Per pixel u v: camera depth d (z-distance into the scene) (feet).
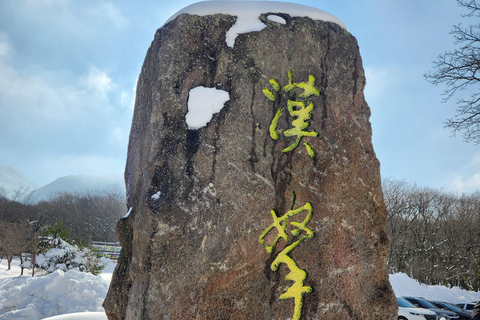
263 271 8.36
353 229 9.00
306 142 9.00
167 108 8.70
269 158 8.77
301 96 9.19
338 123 9.30
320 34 9.57
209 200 8.30
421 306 33.14
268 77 9.10
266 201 8.59
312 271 8.55
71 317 13.44
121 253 9.82
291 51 9.30
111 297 9.55
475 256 69.62
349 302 8.64
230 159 8.57
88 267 33.94
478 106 35.01
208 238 8.14
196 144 8.53
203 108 8.74
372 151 9.50
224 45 9.11
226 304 8.07
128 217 9.73
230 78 8.96
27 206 98.22
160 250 7.93
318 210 8.82
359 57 9.88
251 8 9.48
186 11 9.36
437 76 36.22
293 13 9.59
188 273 7.96
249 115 8.84
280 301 8.31
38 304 21.48
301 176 8.86
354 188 9.14
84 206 110.11
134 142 10.66
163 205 8.09
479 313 10.00
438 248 76.69
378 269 9.05
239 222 8.38
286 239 8.55
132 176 10.57
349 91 9.55
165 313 7.75
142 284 7.93
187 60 8.95
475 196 79.41
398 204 74.64
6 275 39.27
